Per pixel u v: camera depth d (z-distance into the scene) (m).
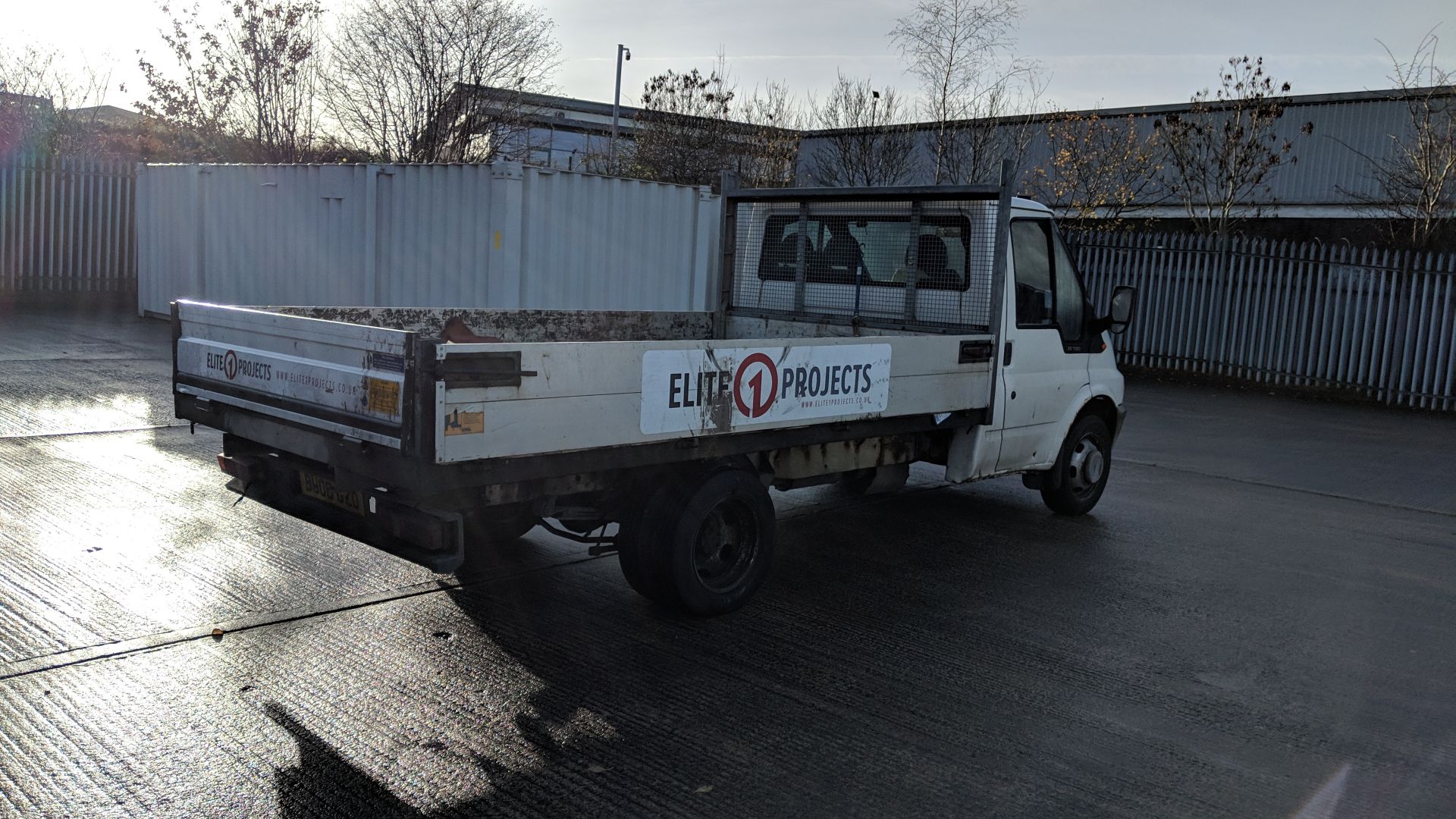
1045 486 7.91
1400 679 5.04
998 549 7.06
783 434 5.50
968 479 6.86
